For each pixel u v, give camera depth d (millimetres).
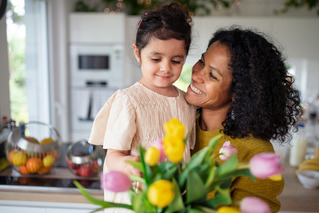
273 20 3086
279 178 433
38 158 1335
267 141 806
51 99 3049
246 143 802
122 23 3062
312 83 3395
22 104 2406
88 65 3137
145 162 450
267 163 390
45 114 3002
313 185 1273
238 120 788
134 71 3428
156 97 806
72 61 3133
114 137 723
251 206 388
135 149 768
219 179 474
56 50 3031
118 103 766
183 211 439
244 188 764
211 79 791
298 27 3084
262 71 747
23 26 2410
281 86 783
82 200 1219
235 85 776
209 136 866
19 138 1344
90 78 3158
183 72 1705
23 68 2422
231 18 3092
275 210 778
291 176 1442
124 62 3148
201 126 919
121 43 3094
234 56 761
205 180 451
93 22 3074
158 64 759
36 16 2729
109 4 3449
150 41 742
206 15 3436
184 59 791
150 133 765
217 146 832
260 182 748
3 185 1247
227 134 816
